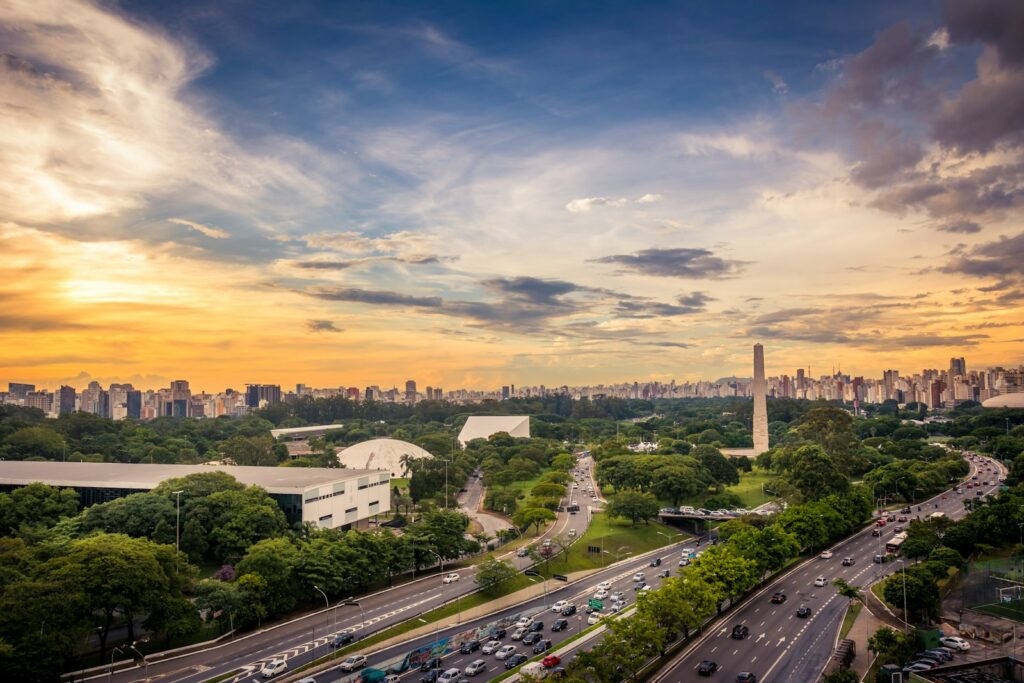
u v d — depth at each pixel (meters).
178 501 198.38
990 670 117.06
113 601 136.12
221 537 197.50
